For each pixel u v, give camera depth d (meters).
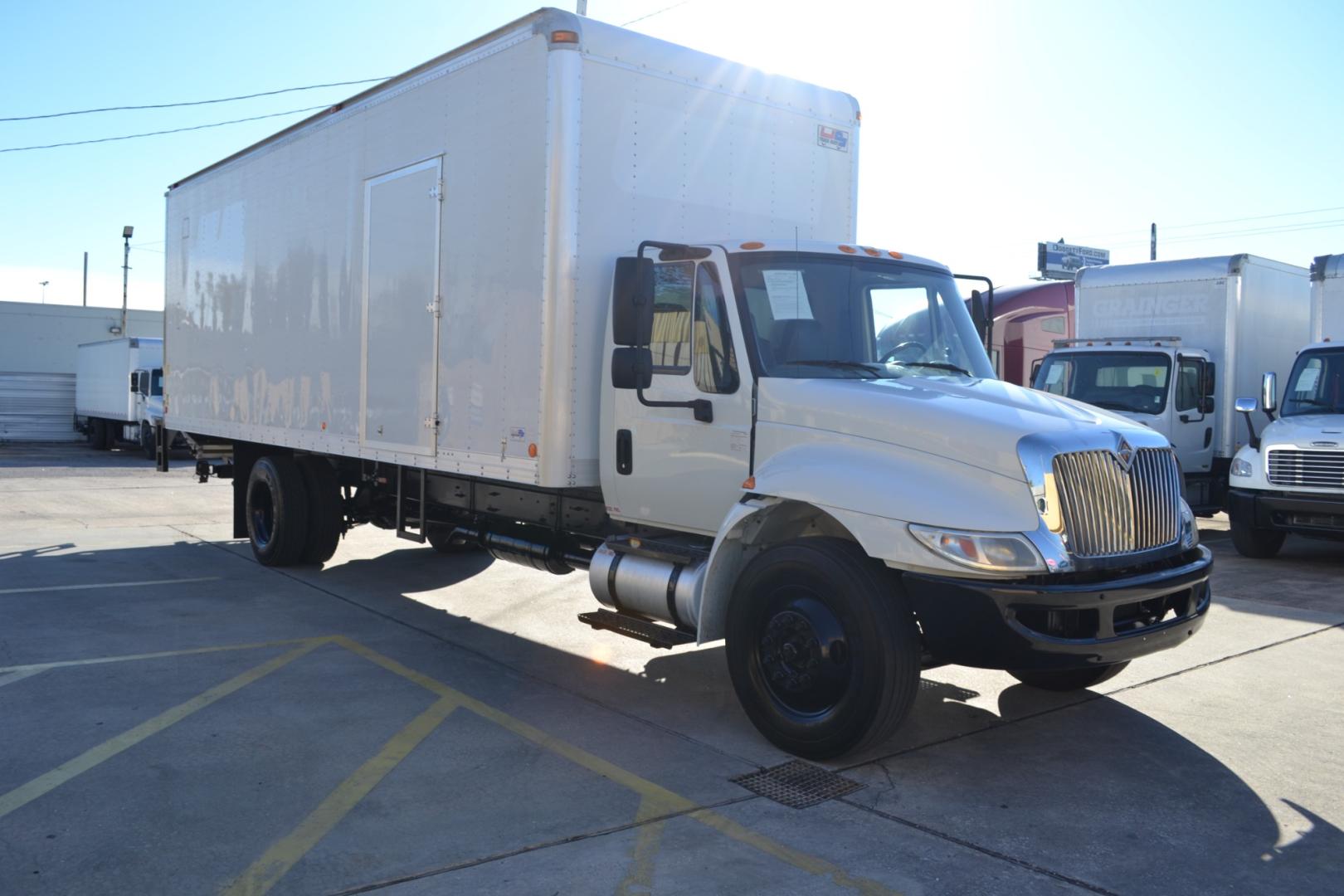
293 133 9.31
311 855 3.99
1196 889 3.88
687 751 5.29
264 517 10.38
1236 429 14.18
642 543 6.12
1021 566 4.57
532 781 4.82
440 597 9.05
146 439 27.45
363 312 8.22
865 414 5.09
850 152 7.63
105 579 9.55
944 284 6.38
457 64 7.04
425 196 7.39
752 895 3.76
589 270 6.21
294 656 6.94
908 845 4.21
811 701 5.09
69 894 3.65
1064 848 4.22
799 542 5.18
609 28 6.27
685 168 6.62
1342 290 12.66
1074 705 6.20
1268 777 5.06
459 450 7.04
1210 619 8.57
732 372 5.62
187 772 4.84
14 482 19.72
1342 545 13.58
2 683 6.19
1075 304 15.80
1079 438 4.82
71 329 43.94
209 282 11.15
